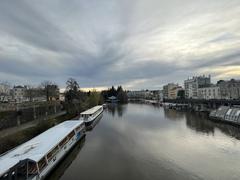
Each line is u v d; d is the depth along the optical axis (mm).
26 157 22422
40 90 139875
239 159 31562
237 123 58656
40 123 43719
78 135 41469
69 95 100688
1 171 18875
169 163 30250
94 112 69375
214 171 27266
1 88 150500
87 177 25984
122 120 76188
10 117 44688
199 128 56750
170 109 123625
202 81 170250
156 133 51062
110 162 31000
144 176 26000
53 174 27000
